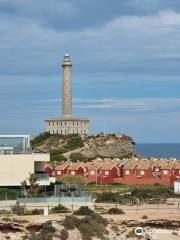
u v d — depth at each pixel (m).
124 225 101.62
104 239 95.00
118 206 122.25
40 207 110.94
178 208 118.75
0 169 121.69
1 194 112.69
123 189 169.75
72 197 113.19
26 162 122.81
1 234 91.94
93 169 191.62
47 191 122.44
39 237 90.38
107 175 190.62
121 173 192.12
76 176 181.62
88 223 96.62
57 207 109.06
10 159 122.00
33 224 94.25
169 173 189.25
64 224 94.75
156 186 180.38
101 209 115.50
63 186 122.00
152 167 191.38
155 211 114.12
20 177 122.19
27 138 131.50
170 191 155.50
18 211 105.50
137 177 189.88
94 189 168.88
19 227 93.56
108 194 140.12
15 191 116.56
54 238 91.44
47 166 192.12
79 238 92.94
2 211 105.69
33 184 117.25
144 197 140.88
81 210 104.00
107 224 100.69
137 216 106.75
